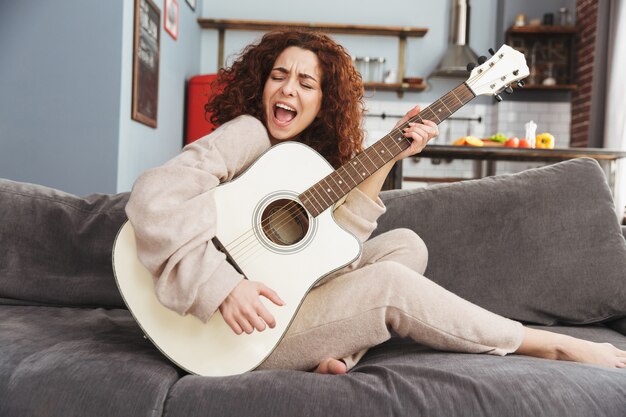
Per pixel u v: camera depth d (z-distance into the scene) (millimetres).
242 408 1221
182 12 6246
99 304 1942
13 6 4062
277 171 1536
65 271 1941
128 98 4297
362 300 1440
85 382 1262
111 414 1217
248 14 7535
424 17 7602
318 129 1872
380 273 1460
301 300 1428
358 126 1878
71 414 1220
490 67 1743
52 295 1911
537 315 1938
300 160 1568
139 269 1429
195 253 1358
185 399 1239
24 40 4074
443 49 7602
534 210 2012
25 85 4082
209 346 1385
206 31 7449
